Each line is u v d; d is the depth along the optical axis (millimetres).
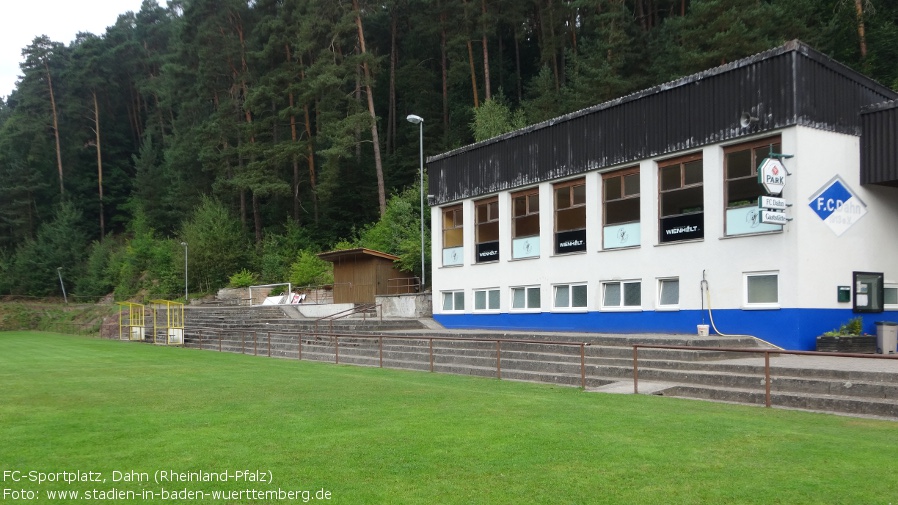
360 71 58125
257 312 45844
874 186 21500
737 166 21641
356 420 11766
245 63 68000
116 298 73375
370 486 7773
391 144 74938
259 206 76750
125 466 8797
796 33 38781
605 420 11414
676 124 23250
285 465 8727
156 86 95750
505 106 54625
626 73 50094
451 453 9195
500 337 23906
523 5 62562
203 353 31469
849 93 21078
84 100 100000
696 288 22547
